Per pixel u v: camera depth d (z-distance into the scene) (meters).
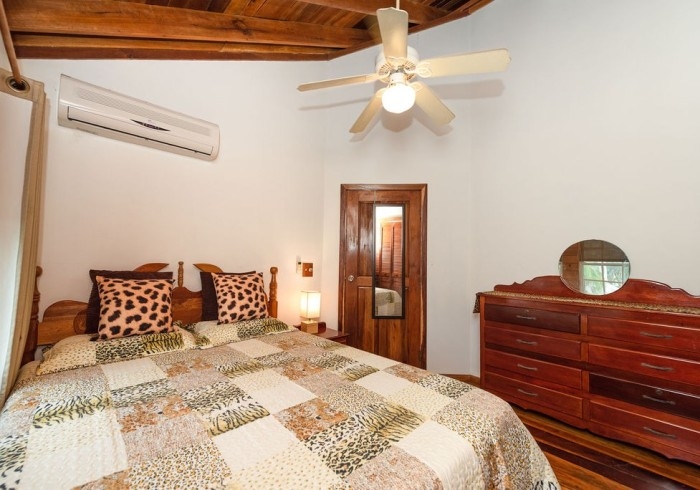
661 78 2.33
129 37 2.39
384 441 1.07
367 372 1.68
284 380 1.56
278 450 1.01
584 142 2.68
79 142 2.20
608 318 2.13
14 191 1.71
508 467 1.23
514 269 3.06
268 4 2.66
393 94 1.76
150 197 2.50
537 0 2.97
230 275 2.70
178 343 2.05
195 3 2.48
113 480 0.86
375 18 3.17
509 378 2.62
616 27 2.54
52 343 2.06
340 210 3.56
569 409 2.29
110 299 2.03
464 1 3.27
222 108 2.90
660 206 2.31
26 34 2.05
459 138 3.42
